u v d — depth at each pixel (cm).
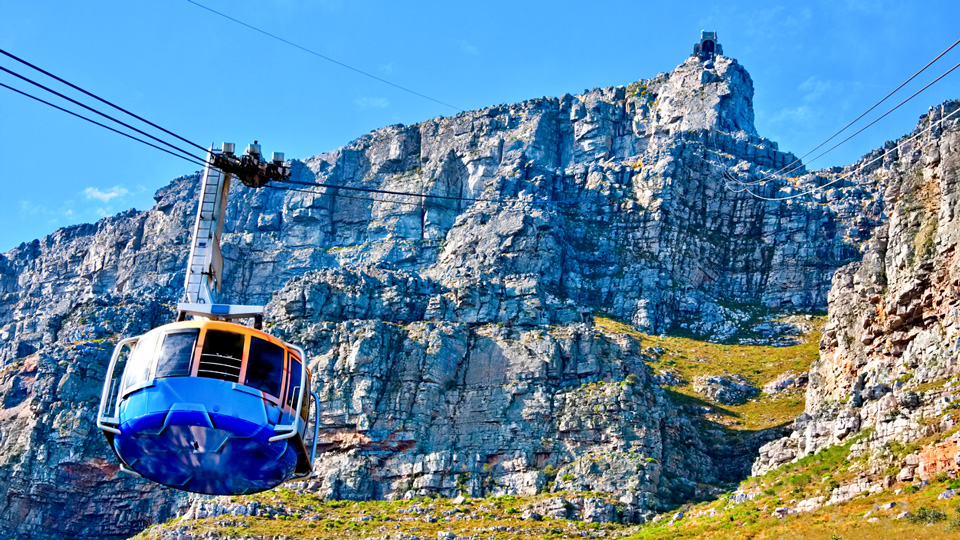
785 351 19600
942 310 11550
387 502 14688
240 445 4719
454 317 17338
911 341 11831
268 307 18275
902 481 9738
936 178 12594
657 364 18825
